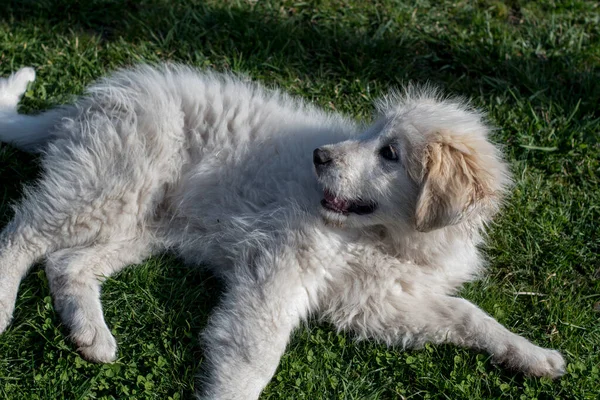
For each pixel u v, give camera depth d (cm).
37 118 141
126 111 133
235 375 121
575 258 141
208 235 133
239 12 166
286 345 127
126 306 128
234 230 131
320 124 138
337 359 127
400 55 166
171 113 133
